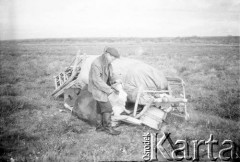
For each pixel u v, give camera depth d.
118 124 5.49
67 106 6.41
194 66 10.23
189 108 6.54
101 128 5.25
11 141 4.80
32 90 7.69
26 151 4.46
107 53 5.11
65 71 7.61
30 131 5.22
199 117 5.84
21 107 6.43
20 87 7.89
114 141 4.86
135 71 5.84
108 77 5.41
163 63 10.73
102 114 5.23
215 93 7.44
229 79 8.63
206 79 8.74
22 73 9.51
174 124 5.56
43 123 5.59
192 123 5.64
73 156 4.34
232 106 6.54
